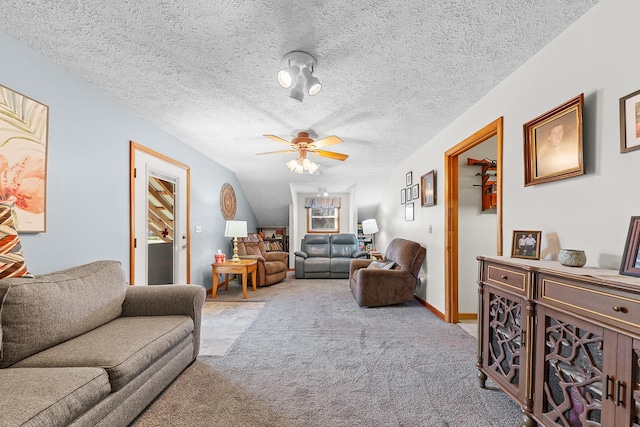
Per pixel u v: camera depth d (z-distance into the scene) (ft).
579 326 3.68
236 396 5.56
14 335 4.25
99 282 5.86
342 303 12.73
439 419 4.92
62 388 3.54
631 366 3.05
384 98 7.73
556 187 5.27
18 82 5.41
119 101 8.04
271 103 8.05
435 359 7.20
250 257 16.44
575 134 4.73
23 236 5.56
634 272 3.45
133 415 4.66
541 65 5.62
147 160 9.47
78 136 6.78
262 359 7.16
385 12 4.55
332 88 7.13
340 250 20.58
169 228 11.41
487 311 5.76
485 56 5.84
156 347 5.17
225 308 11.92
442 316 10.50
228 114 8.86
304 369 6.66
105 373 4.13
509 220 6.59
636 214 3.90
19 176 5.41
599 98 4.43
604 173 4.35
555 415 4.03
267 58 5.85
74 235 6.70
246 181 19.66
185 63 6.09
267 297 13.87
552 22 4.86
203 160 13.93
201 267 13.78
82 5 4.46
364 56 5.77
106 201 7.72
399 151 13.34
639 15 3.89
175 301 6.75
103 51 5.70
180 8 4.47
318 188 22.16
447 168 10.05
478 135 7.84
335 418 4.93
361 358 7.25
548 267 4.36
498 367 5.36
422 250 12.28
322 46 5.44
